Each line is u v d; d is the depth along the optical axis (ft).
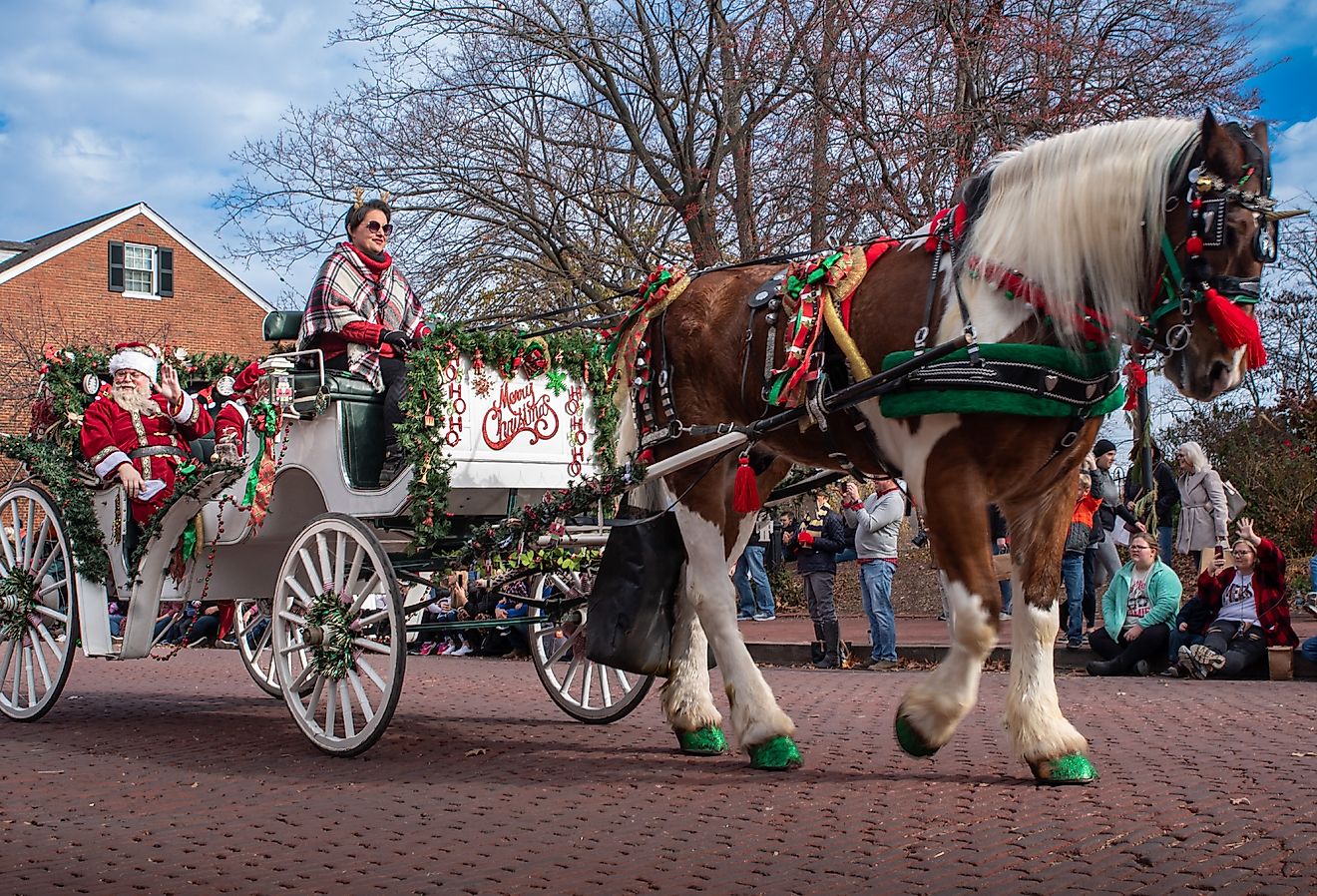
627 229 63.31
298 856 14.92
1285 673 30.73
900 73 52.90
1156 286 15.93
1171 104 50.16
